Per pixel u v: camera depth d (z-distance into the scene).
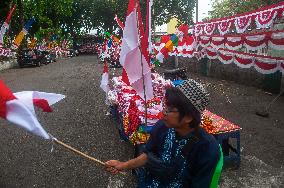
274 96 10.14
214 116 5.25
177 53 16.50
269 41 9.11
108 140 6.09
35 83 13.79
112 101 6.68
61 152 5.51
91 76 16.11
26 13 27.23
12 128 6.88
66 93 10.99
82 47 43.28
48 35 31.52
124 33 3.27
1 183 4.41
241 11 17.41
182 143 1.86
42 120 7.50
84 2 41.84
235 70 13.20
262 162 5.06
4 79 15.52
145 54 3.34
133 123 4.70
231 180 4.46
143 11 28.48
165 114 1.86
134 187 4.27
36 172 4.76
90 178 4.56
